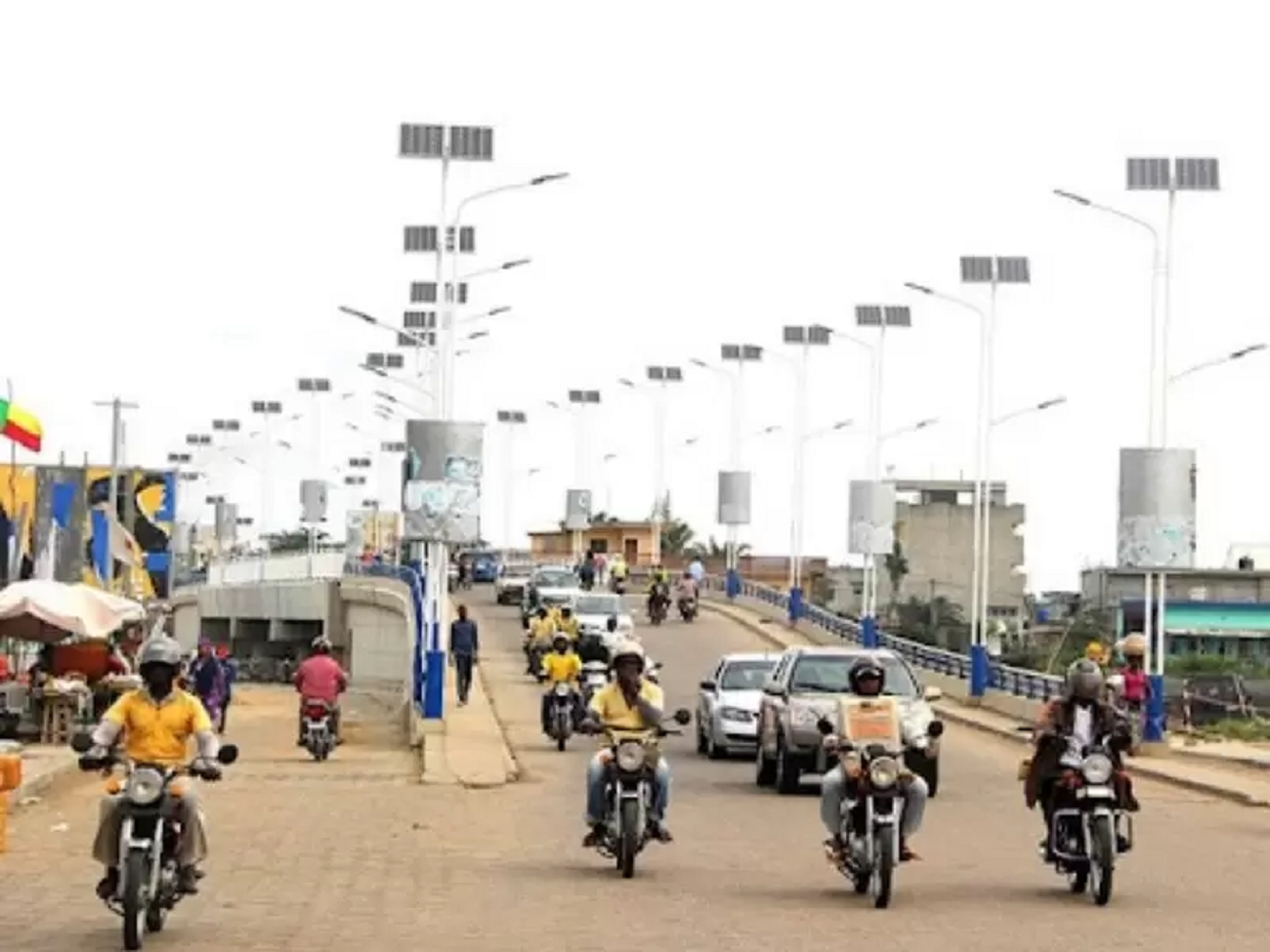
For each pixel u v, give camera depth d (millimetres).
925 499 118500
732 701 33812
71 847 19172
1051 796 16453
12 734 32125
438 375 54031
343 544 108188
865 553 59312
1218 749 37375
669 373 97188
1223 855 20562
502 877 17188
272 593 73812
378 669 62062
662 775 17453
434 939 13500
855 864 15922
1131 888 17328
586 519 104375
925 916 15094
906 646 58812
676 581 95750
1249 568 89875
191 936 13453
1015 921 14906
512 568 91938
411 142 48219
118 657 37500
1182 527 36094
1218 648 74625
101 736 13273
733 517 86250
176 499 93188
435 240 62469
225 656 43938
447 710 42156
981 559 51969
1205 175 41219
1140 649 36344
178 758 13516
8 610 34688
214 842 19922
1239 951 13555
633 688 17531
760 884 16984
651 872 17719
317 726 33844
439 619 37781
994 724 43656
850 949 13359
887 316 66375
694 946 13383
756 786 28516
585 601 60250
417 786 27672
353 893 15930
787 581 124188
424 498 39281
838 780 16078
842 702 16375
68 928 13836
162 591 91500
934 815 24766
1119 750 16453
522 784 28234
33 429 34125
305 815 23000
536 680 52125
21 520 68062
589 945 13352
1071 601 104188
